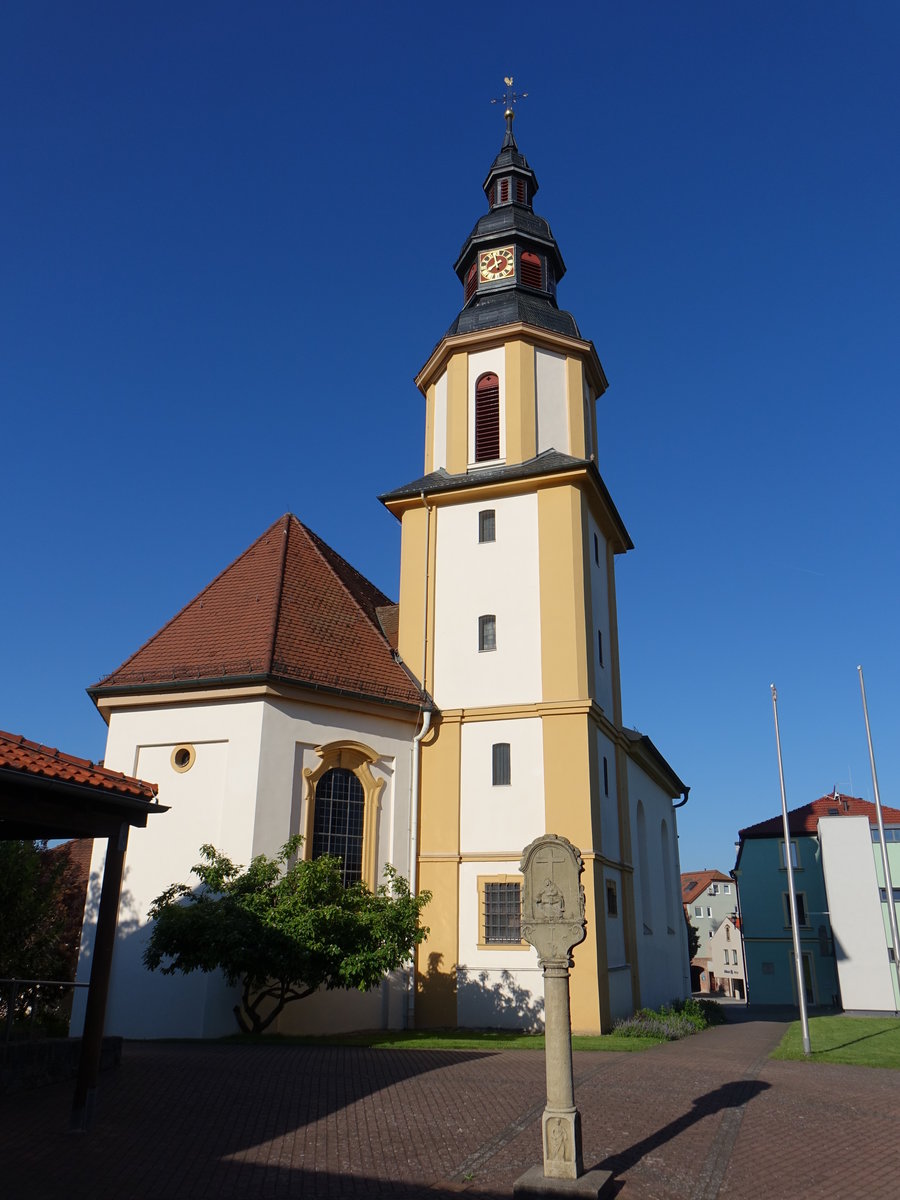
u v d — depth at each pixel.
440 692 26.67
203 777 23.02
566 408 30.05
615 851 26.72
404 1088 13.36
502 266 32.41
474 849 24.80
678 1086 14.33
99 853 22.97
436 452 30.92
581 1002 22.81
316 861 20.20
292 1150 10.15
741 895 56.06
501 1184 9.14
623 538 31.98
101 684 24.44
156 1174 9.22
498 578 27.30
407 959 22.27
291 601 26.19
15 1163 9.40
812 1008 50.28
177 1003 20.98
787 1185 9.43
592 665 26.27
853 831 48.53
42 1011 24.58
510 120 35.38
